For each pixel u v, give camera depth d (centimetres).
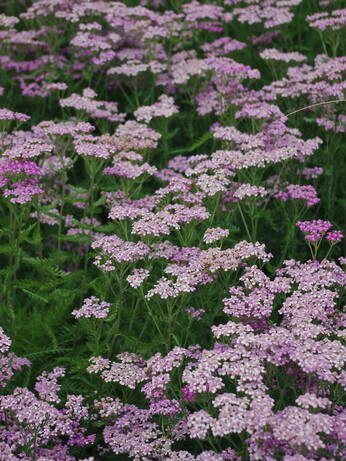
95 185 198
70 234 205
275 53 224
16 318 192
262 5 241
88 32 233
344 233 205
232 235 202
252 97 213
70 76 235
